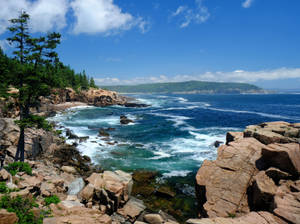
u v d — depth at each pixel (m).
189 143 30.61
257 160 15.10
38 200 11.37
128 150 27.62
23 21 15.31
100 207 13.07
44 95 17.03
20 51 15.82
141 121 52.62
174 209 14.36
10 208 8.57
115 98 112.56
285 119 54.56
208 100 152.88
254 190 12.47
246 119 55.06
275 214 9.33
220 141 29.52
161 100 151.62
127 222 12.70
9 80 16.22
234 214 11.56
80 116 60.84
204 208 12.17
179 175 19.80
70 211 10.84
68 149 26.50
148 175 19.55
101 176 15.60
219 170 14.79
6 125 22.20
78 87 103.19
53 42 16.16
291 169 12.91
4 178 11.25
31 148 21.47
